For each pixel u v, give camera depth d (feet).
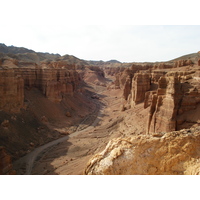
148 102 176.96
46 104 215.92
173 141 52.11
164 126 108.78
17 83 166.91
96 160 51.72
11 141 136.77
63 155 135.54
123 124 178.19
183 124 104.37
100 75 655.76
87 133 181.37
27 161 127.34
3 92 153.58
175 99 108.47
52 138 169.27
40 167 118.21
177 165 48.52
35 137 159.12
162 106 115.03
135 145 52.42
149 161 49.85
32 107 190.90
